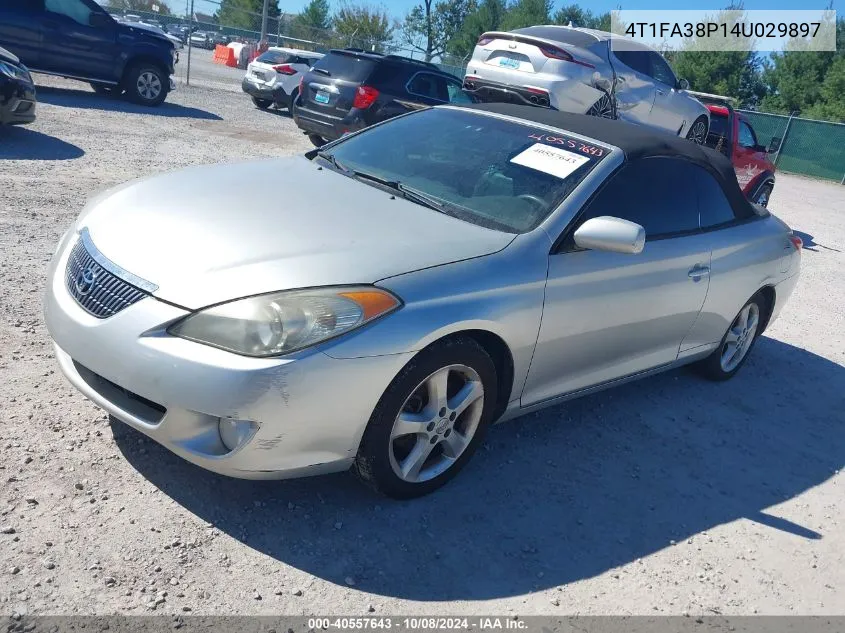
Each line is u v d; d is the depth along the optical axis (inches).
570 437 157.4
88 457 118.6
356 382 105.3
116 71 513.0
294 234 116.8
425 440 120.3
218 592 97.5
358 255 114.0
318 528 113.2
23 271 187.0
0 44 466.9
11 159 298.4
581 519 129.2
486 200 141.5
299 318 102.1
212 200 127.6
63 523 103.7
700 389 199.0
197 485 117.3
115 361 104.5
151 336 102.7
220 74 1008.9
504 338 124.4
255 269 106.6
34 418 126.1
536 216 137.9
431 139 162.1
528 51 379.9
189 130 457.4
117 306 107.1
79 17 490.6
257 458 103.3
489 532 120.4
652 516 134.6
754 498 148.6
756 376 217.0
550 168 148.1
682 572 120.7
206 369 99.4
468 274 119.6
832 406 205.6
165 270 107.5
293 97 656.4
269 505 116.1
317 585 102.2
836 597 122.1
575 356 143.3
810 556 132.2
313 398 102.5
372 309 107.0
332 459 109.4
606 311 143.8
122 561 99.3
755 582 122.0
